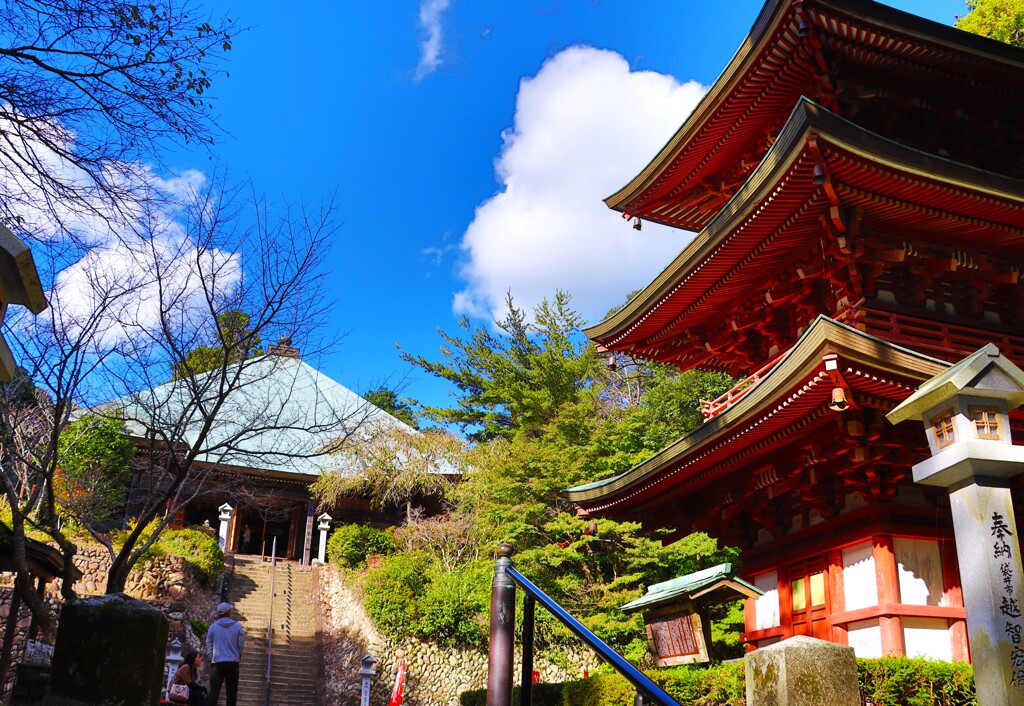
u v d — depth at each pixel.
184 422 15.87
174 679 12.75
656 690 3.45
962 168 12.09
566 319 42.19
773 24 14.37
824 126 11.33
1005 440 7.36
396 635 28.78
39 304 6.70
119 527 30.53
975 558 7.19
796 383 11.15
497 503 33.22
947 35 14.49
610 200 19.81
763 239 13.84
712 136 17.27
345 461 38.69
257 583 37.47
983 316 14.32
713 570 11.61
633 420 34.72
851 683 4.74
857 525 12.77
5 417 14.09
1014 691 6.78
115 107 8.92
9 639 12.93
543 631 27.45
